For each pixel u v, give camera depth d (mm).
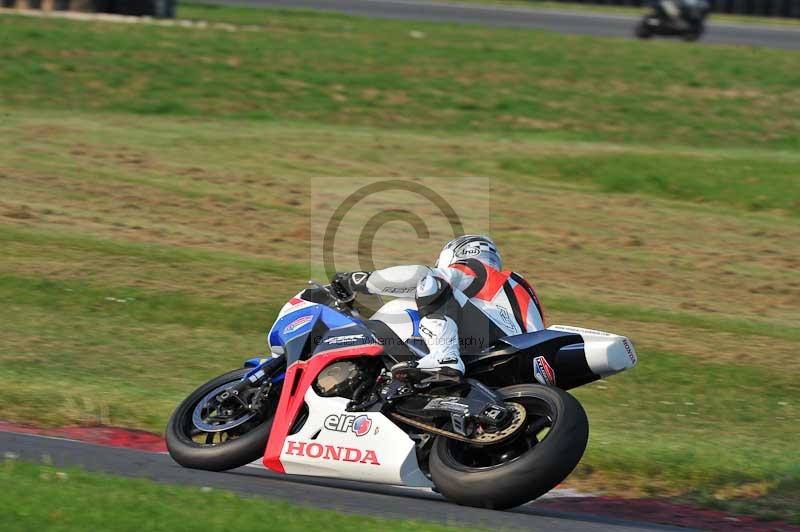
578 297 47625
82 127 72438
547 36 109438
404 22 117125
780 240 59625
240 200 60250
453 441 20891
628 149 75250
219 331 39875
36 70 83562
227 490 21484
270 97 82562
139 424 28906
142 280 45406
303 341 23125
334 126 77250
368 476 21344
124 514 17281
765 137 80000
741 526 22156
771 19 140000
